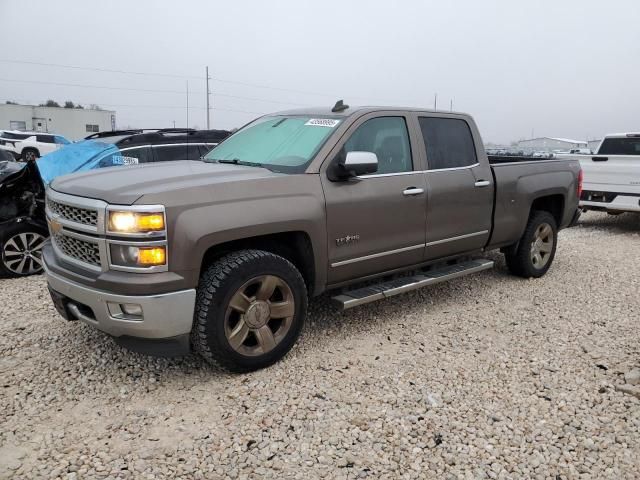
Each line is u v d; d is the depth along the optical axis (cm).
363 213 424
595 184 997
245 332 368
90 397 345
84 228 341
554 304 540
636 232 1004
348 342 437
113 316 331
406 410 333
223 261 356
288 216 374
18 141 2920
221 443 297
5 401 337
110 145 793
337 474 274
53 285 372
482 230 538
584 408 336
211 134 892
